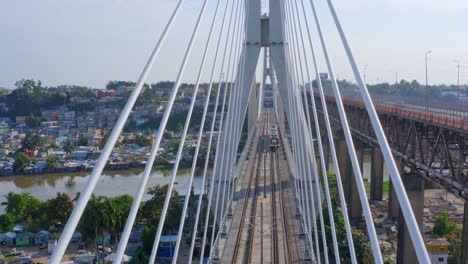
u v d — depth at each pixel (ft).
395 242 121.80
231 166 89.81
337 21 33.86
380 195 163.02
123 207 129.80
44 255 126.93
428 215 142.61
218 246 70.85
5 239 135.64
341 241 105.70
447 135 84.79
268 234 80.12
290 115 101.81
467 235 80.07
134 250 121.19
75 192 214.07
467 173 77.66
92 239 110.22
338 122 195.21
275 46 112.78
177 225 131.34
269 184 117.08
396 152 109.50
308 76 57.77
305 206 72.95
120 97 567.59
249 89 110.52
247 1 111.34
